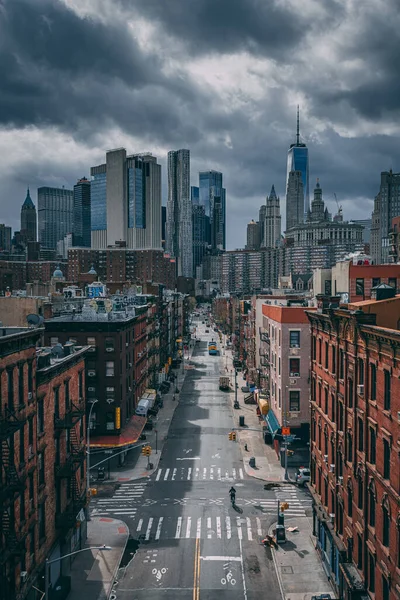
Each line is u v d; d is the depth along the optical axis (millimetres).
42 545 33594
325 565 38438
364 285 57406
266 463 62469
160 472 59875
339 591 34062
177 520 47375
